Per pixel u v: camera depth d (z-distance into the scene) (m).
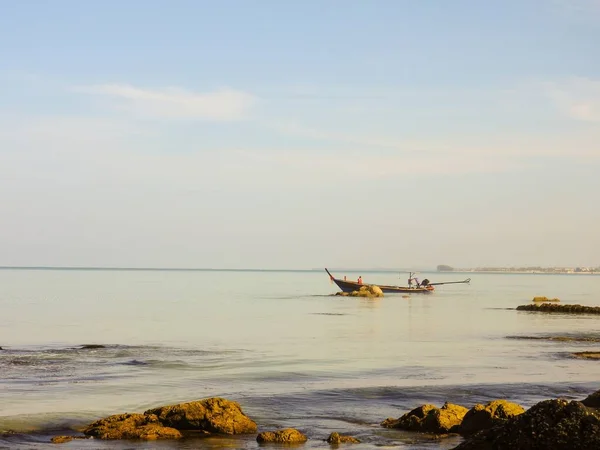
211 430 23.30
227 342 51.34
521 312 87.31
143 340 52.56
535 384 31.80
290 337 55.31
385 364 39.25
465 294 147.62
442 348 47.72
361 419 25.39
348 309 92.44
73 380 33.28
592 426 16.39
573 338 54.25
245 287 184.75
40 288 161.00
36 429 23.64
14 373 35.25
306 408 27.11
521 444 16.81
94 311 85.50
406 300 118.25
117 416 23.98
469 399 28.66
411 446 21.48
